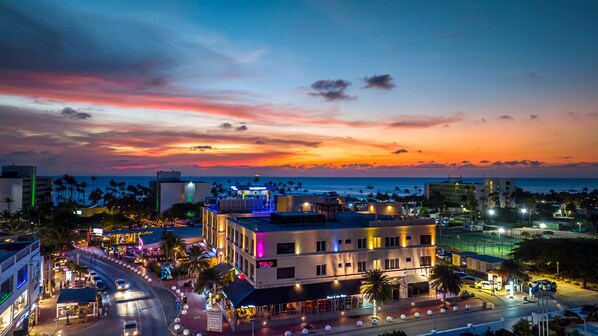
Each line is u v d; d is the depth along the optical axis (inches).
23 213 6599.4
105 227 6200.8
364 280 2861.7
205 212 4817.9
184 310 2795.3
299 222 3006.9
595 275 3405.5
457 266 4254.4
